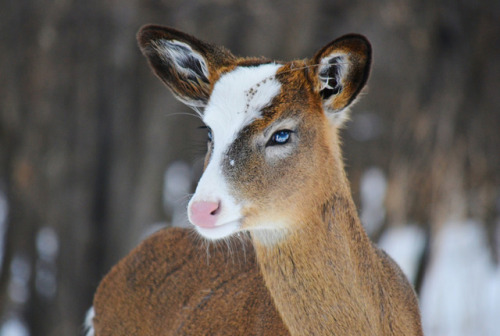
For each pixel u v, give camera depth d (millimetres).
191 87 7938
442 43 18453
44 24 18281
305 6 18000
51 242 19953
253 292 8023
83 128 18828
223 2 18016
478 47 18641
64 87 18625
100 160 19203
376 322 7176
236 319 7977
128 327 9422
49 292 20141
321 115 7277
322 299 7051
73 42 18422
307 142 7062
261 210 6895
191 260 9094
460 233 20766
